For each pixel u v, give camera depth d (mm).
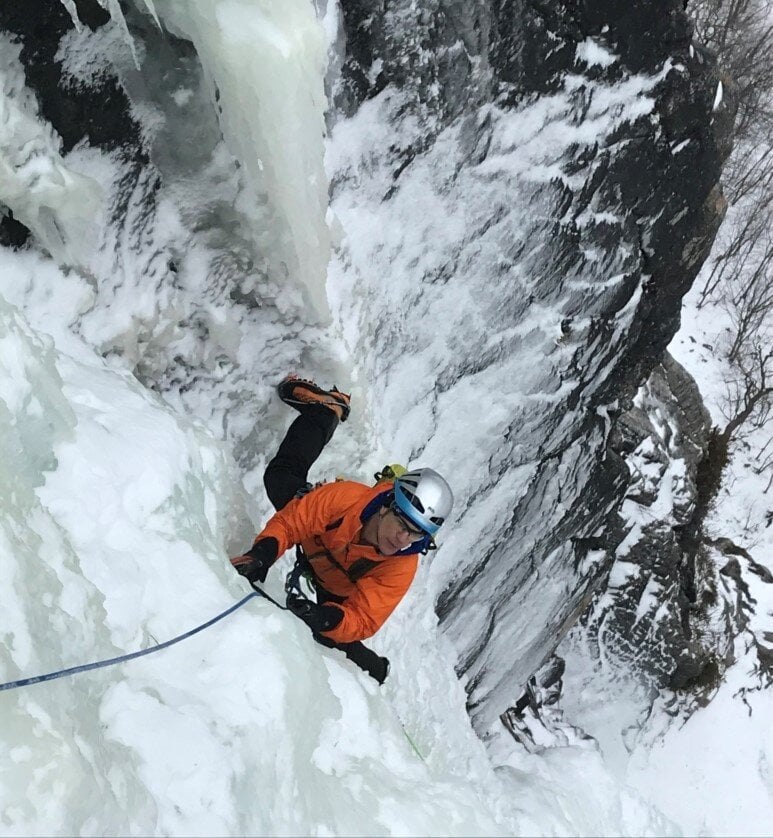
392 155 4152
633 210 5352
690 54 5000
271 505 3793
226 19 2566
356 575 2754
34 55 2508
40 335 2354
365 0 3658
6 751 1397
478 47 4117
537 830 3320
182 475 2488
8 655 1519
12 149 2422
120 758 1659
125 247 2990
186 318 3311
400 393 4781
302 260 3348
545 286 5223
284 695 2109
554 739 10398
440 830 2301
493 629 6945
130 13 2613
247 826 1797
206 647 2088
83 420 2287
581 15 4391
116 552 2074
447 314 4820
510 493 6027
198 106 2893
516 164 4633
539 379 5562
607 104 4812
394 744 2779
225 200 3123
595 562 7926
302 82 2875
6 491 1797
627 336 6090
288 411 3822
